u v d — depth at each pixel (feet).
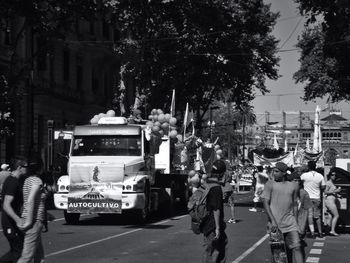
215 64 144.46
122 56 134.31
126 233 61.26
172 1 128.47
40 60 135.85
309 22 94.02
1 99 94.17
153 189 79.15
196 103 157.99
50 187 55.26
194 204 32.35
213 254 32.19
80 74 170.40
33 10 88.63
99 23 172.86
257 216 85.51
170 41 136.46
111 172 69.05
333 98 137.90
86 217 83.35
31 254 31.24
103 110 178.70
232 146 307.58
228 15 139.54
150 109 146.30
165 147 85.71
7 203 31.32
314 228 63.57
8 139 130.52
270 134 526.98
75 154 72.33
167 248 49.11
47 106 146.61
